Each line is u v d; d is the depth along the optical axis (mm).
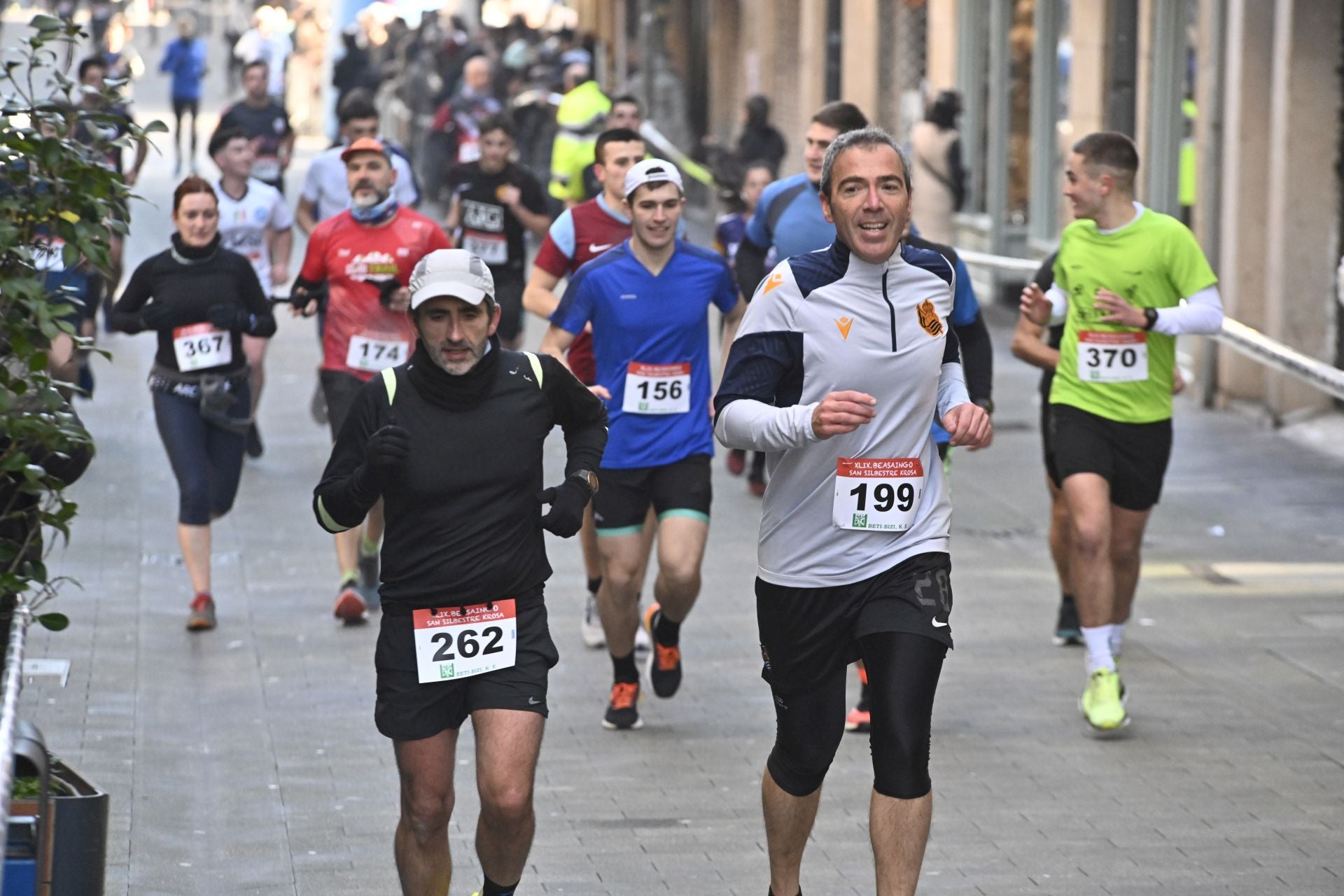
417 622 14266
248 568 29203
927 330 14648
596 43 104562
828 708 15062
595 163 24141
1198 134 43719
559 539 31766
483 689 14344
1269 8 41312
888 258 14609
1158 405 21641
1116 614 22656
